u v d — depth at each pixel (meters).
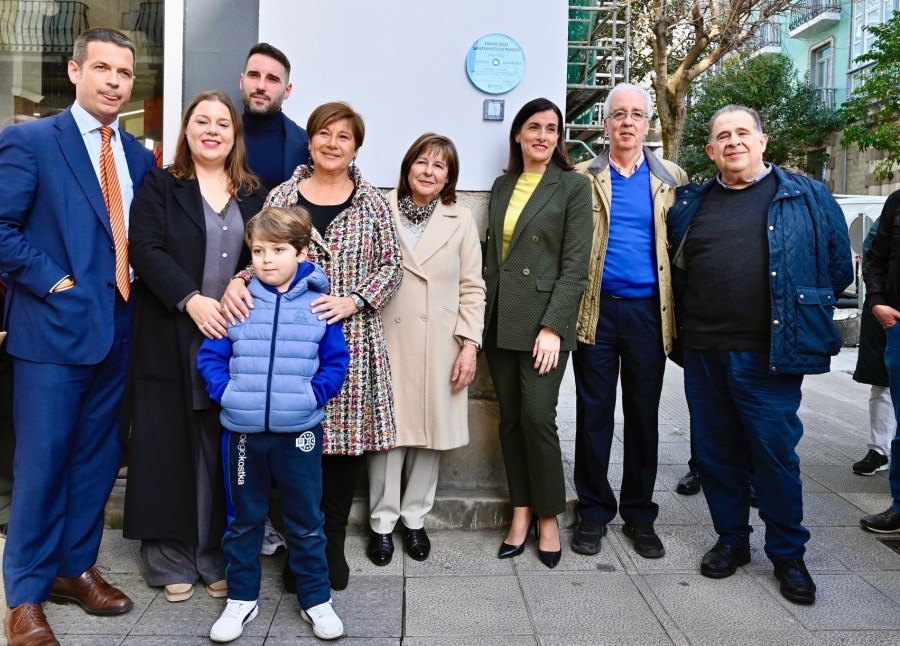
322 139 2.65
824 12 18.22
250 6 3.25
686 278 3.05
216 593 2.69
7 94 3.65
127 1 3.46
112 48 2.41
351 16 3.27
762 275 2.76
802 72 19.98
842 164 17.52
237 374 2.33
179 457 2.57
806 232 2.74
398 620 2.54
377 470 3.00
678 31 13.62
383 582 2.82
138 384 2.56
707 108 16.67
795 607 2.67
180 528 2.58
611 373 3.17
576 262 2.95
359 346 2.67
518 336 2.96
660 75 11.80
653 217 3.11
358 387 2.66
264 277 2.35
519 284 2.98
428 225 2.99
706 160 16.72
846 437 5.06
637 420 3.16
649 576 2.91
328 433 2.63
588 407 3.17
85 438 2.54
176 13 3.27
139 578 2.81
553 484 2.97
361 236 2.70
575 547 3.11
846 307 10.08
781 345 2.70
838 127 17.22
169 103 3.31
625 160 3.16
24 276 2.32
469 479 3.45
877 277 3.52
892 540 3.28
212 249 2.56
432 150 2.93
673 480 4.09
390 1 3.27
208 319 2.39
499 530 3.32
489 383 3.42
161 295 2.45
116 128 2.57
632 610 2.64
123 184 2.56
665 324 3.07
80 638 2.39
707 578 2.90
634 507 3.22
